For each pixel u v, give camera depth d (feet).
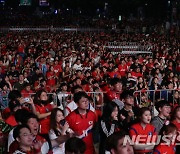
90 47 93.04
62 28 162.50
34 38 116.26
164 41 118.83
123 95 28.27
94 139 26.66
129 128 24.14
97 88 39.68
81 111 24.84
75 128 24.53
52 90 44.88
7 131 26.12
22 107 28.19
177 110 25.79
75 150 16.53
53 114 23.15
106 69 58.49
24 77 50.83
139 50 105.19
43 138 22.06
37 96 29.96
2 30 156.04
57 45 97.19
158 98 40.98
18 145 20.12
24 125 20.12
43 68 63.57
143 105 37.93
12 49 87.56
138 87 47.44
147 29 163.94
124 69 64.18
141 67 62.90
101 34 141.38
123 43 110.01
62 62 65.72
